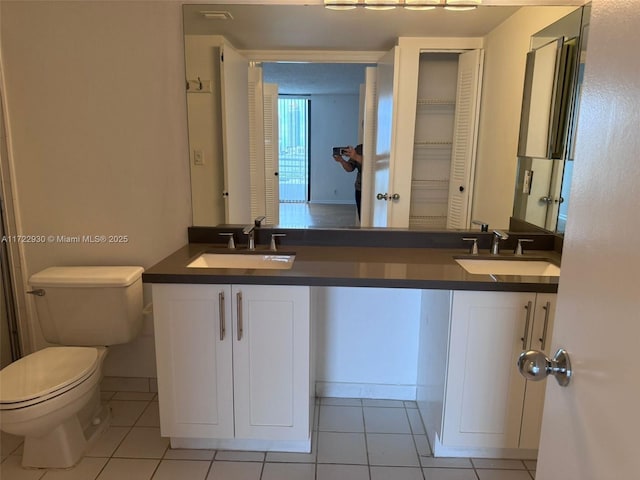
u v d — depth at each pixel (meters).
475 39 2.02
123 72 2.04
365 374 2.30
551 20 1.96
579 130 0.83
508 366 1.69
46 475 1.75
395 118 2.12
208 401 1.79
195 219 2.20
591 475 0.75
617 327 0.68
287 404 1.78
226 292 1.67
